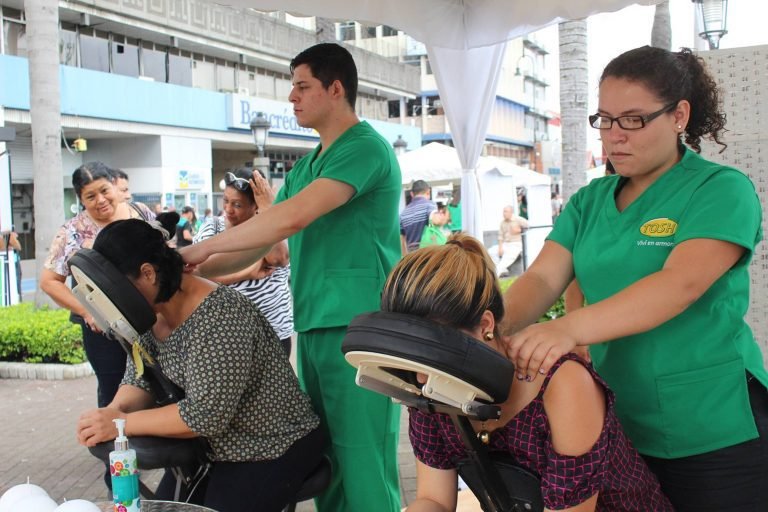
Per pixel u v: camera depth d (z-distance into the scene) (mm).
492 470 1479
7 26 16500
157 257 2057
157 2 19219
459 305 1321
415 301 1323
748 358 1681
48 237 7965
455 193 14852
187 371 2123
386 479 2631
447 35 3635
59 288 3535
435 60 3725
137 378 2385
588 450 1420
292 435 2318
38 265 8008
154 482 3953
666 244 1618
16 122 15758
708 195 1579
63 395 5957
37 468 4254
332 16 3268
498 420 1481
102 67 18906
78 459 4398
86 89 16969
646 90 1554
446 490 1676
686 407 1649
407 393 1414
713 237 1521
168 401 2334
